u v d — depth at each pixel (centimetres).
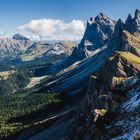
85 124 6925
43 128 15650
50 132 14112
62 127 13925
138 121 4975
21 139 16150
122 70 13788
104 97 7025
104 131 5650
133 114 5344
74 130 8400
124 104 6091
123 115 5634
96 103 7644
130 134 4762
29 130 16800
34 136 15088
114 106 6369
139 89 6184
